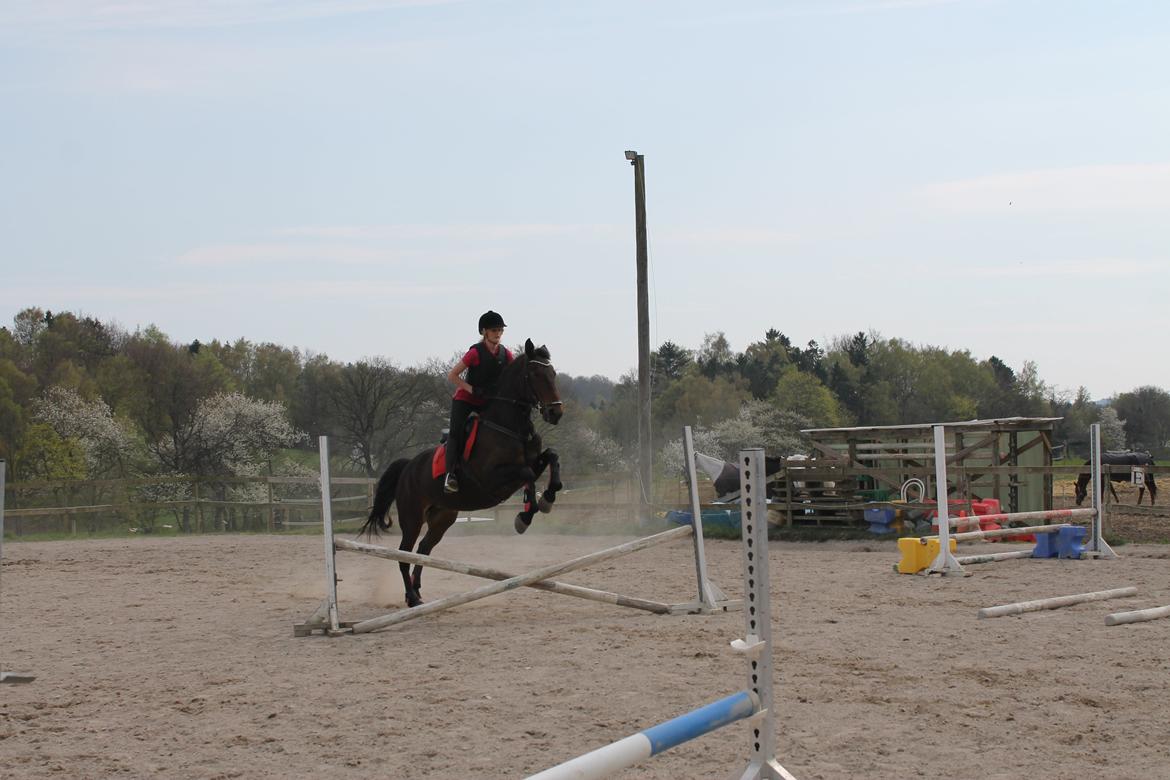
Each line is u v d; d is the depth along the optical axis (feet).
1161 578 38.60
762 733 13.42
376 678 23.67
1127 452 75.82
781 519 64.39
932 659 24.23
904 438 65.05
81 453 125.08
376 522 37.11
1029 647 25.54
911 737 17.85
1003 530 44.70
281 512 98.53
